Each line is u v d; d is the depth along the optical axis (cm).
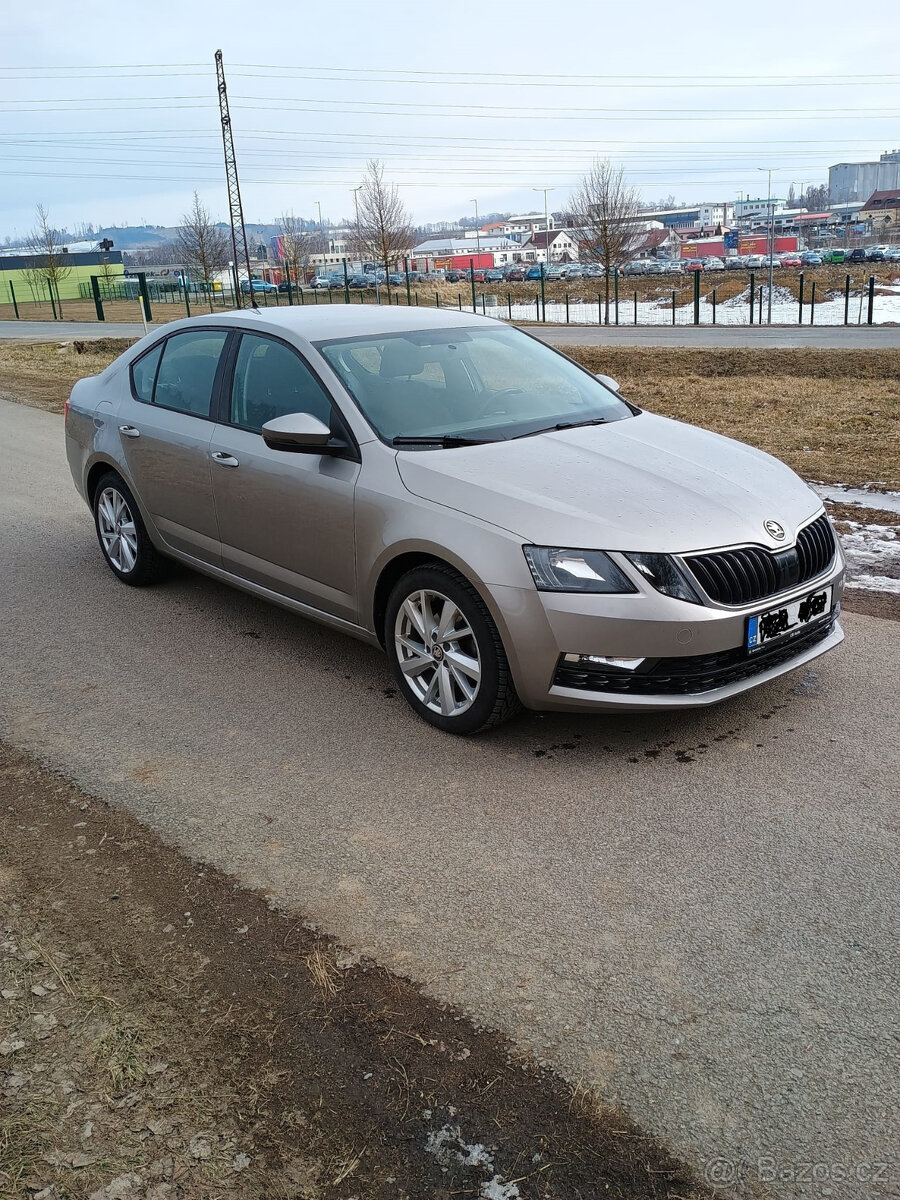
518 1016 235
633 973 248
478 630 350
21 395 1434
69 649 474
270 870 295
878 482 790
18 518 725
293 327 446
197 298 6112
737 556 343
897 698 398
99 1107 211
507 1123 206
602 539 334
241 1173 196
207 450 462
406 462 379
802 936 260
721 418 1176
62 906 279
